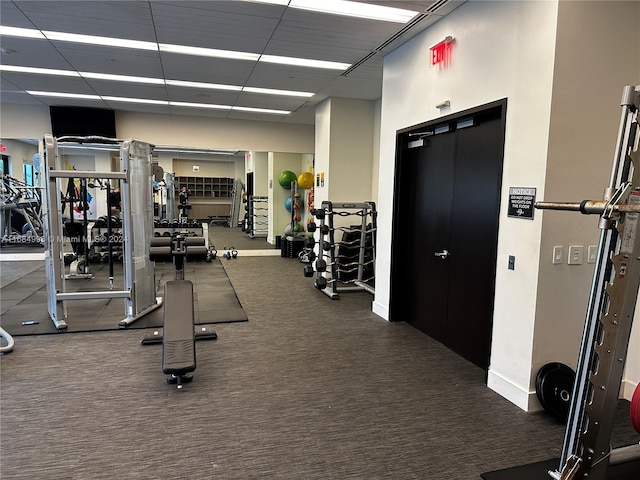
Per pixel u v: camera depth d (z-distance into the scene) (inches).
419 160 181.0
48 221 173.2
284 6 147.3
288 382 133.0
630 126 70.6
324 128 293.0
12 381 130.4
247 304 224.4
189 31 172.7
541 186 109.0
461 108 141.2
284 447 99.1
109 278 259.0
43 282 264.7
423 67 165.5
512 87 118.3
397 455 96.7
